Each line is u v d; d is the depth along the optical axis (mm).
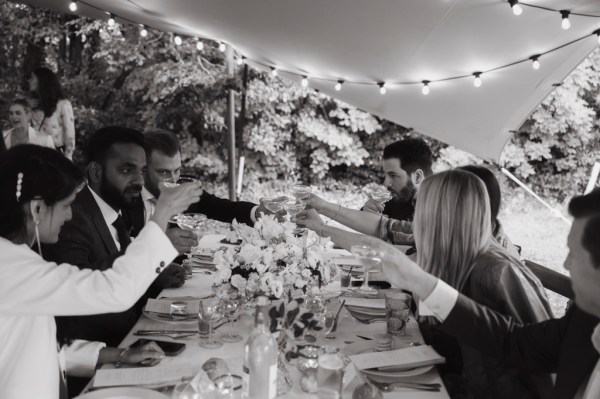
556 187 10477
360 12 3746
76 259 2268
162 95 10078
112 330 2369
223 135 10734
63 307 1586
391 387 1730
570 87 9672
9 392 1598
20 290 1559
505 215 10117
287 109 10531
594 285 1475
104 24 9938
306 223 2918
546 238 8977
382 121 10922
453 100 4965
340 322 2352
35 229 1661
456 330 1859
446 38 3916
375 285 2857
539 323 1815
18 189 1603
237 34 4809
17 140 5457
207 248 3590
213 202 3738
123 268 1638
